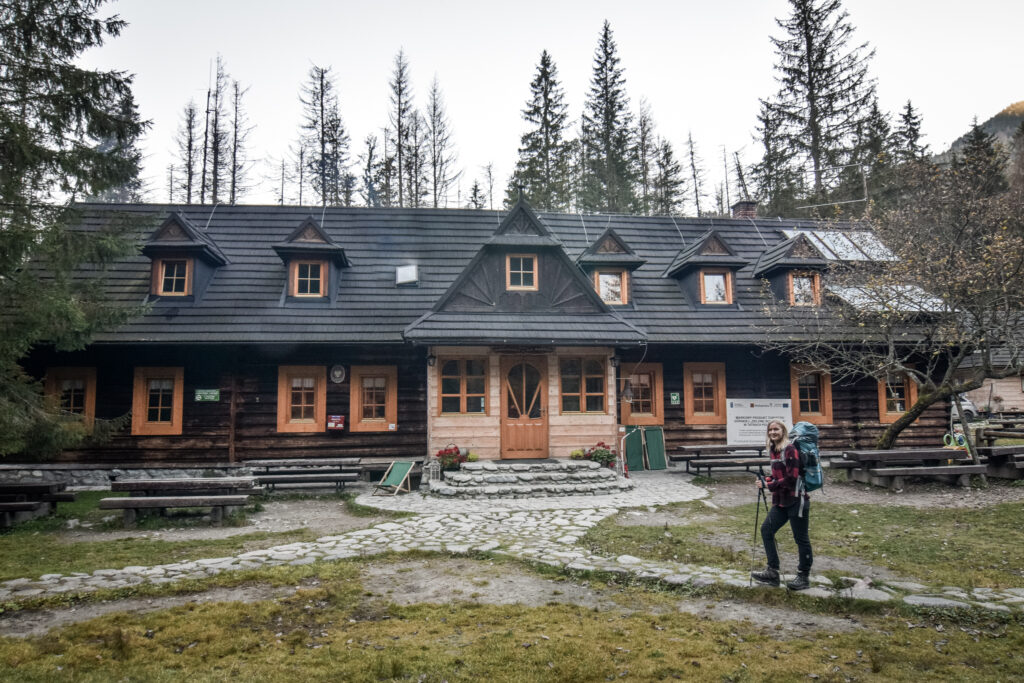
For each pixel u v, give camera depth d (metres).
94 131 10.78
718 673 4.38
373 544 8.00
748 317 16.19
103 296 11.58
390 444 14.67
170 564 7.12
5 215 9.56
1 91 9.80
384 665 4.44
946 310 13.04
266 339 13.91
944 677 4.32
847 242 17.88
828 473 13.34
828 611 5.61
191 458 14.08
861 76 30.91
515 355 13.91
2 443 10.05
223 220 17.53
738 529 8.68
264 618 5.46
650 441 14.95
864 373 14.59
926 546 7.63
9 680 4.28
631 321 15.66
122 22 10.58
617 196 35.69
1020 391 30.45
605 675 4.38
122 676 4.38
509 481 11.79
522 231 15.19
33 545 8.14
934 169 15.16
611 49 36.72
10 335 9.81
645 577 6.48
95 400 14.02
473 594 6.14
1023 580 6.34
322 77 37.56
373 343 14.28
